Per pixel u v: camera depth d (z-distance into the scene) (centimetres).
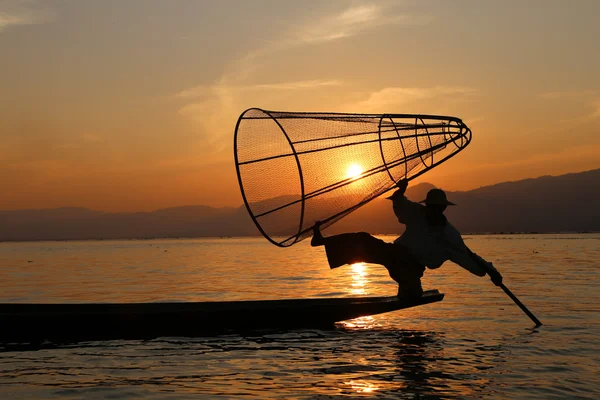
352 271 3186
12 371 835
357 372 813
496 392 712
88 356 928
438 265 1064
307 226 978
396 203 1067
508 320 1264
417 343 1011
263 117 964
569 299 1658
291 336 1082
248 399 695
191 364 870
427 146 1008
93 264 4500
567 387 731
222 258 5431
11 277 2959
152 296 1877
